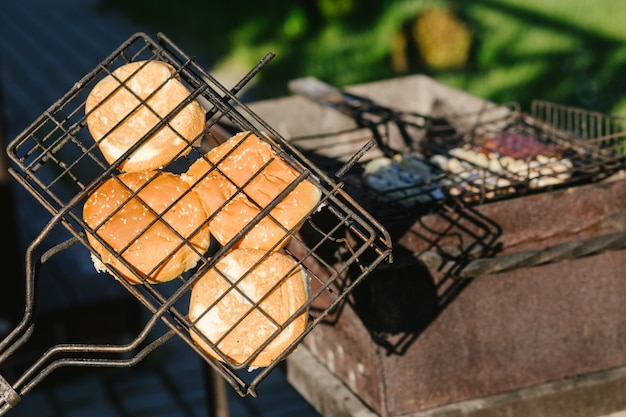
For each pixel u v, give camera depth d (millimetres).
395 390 2248
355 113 3490
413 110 3936
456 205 2322
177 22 11562
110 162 1519
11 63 11188
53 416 4727
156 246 1470
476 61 7848
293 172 1519
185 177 1528
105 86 1520
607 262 2330
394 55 8477
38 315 4730
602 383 2350
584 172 2490
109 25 12242
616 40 7227
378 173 2617
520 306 2289
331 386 2449
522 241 2246
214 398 3262
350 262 1479
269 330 1479
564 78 6922
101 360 1532
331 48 9180
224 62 9695
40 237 1478
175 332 1485
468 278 2229
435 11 8539
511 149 2896
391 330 2207
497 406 2283
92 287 5004
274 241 1490
